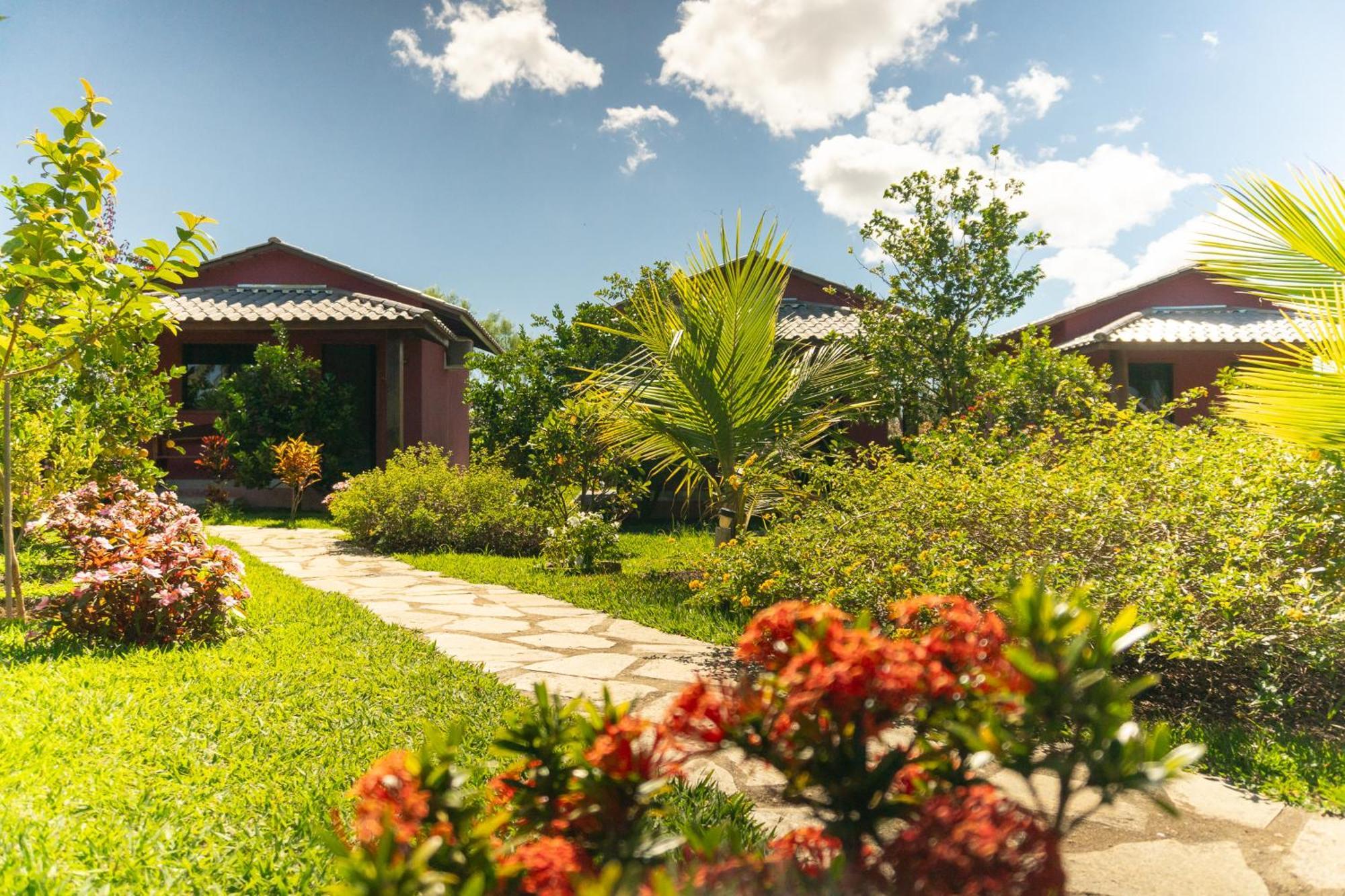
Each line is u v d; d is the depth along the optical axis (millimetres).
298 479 13977
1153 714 4160
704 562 6633
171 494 7266
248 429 15180
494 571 9016
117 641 5477
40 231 5109
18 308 5445
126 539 5660
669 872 1422
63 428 8680
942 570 4934
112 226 12438
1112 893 2523
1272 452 5121
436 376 18844
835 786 1438
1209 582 4238
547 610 7023
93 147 5352
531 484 11930
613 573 9117
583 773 1579
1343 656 4297
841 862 1294
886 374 11531
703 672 5012
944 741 1567
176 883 2480
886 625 5129
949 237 11688
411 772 1496
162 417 10016
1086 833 2920
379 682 4625
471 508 11258
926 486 6004
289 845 2730
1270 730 3891
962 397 11430
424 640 5703
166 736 3643
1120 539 5121
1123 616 1428
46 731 3592
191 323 15703
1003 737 1385
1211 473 5168
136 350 9477
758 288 7645
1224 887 2574
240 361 17078
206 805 2980
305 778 3264
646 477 14320
